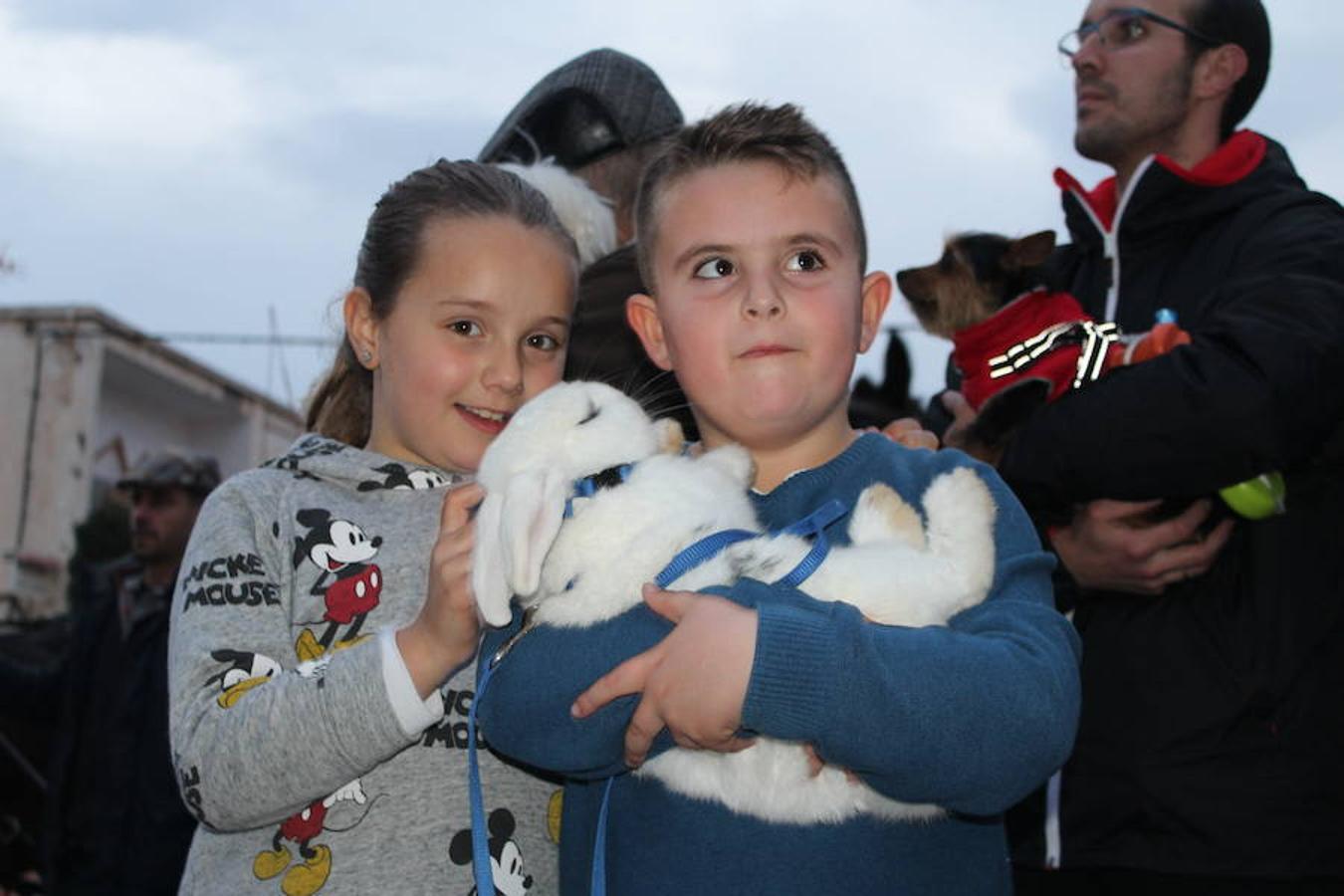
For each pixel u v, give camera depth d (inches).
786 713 62.7
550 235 99.0
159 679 197.9
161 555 211.5
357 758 76.0
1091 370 118.9
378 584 89.0
